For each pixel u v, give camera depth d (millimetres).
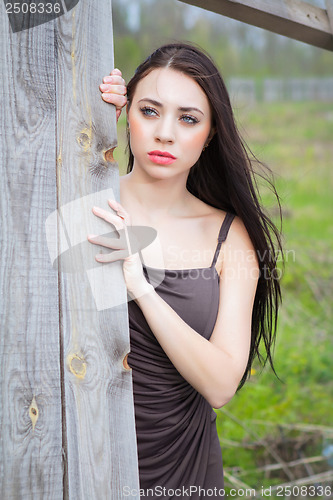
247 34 10359
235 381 1865
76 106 1653
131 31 8898
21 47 1592
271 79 10273
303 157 8359
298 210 7160
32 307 1522
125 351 1619
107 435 1561
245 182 2090
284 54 10555
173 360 1791
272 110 9766
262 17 2322
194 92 1867
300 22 2381
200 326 1928
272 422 4008
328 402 4309
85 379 1553
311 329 5207
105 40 1748
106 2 1766
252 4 2244
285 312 5434
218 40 10156
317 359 4777
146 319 1768
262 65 10453
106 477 1542
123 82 1746
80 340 1561
